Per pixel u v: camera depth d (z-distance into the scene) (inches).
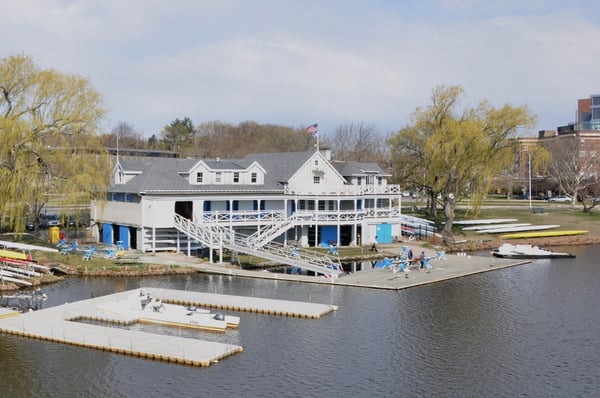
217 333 1370.6
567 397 1066.1
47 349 1239.5
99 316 1441.9
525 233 3208.7
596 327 1469.0
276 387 1082.1
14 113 2033.7
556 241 3068.4
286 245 2438.5
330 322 1469.0
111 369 1146.0
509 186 5027.1
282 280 1932.8
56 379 1101.7
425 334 1392.7
